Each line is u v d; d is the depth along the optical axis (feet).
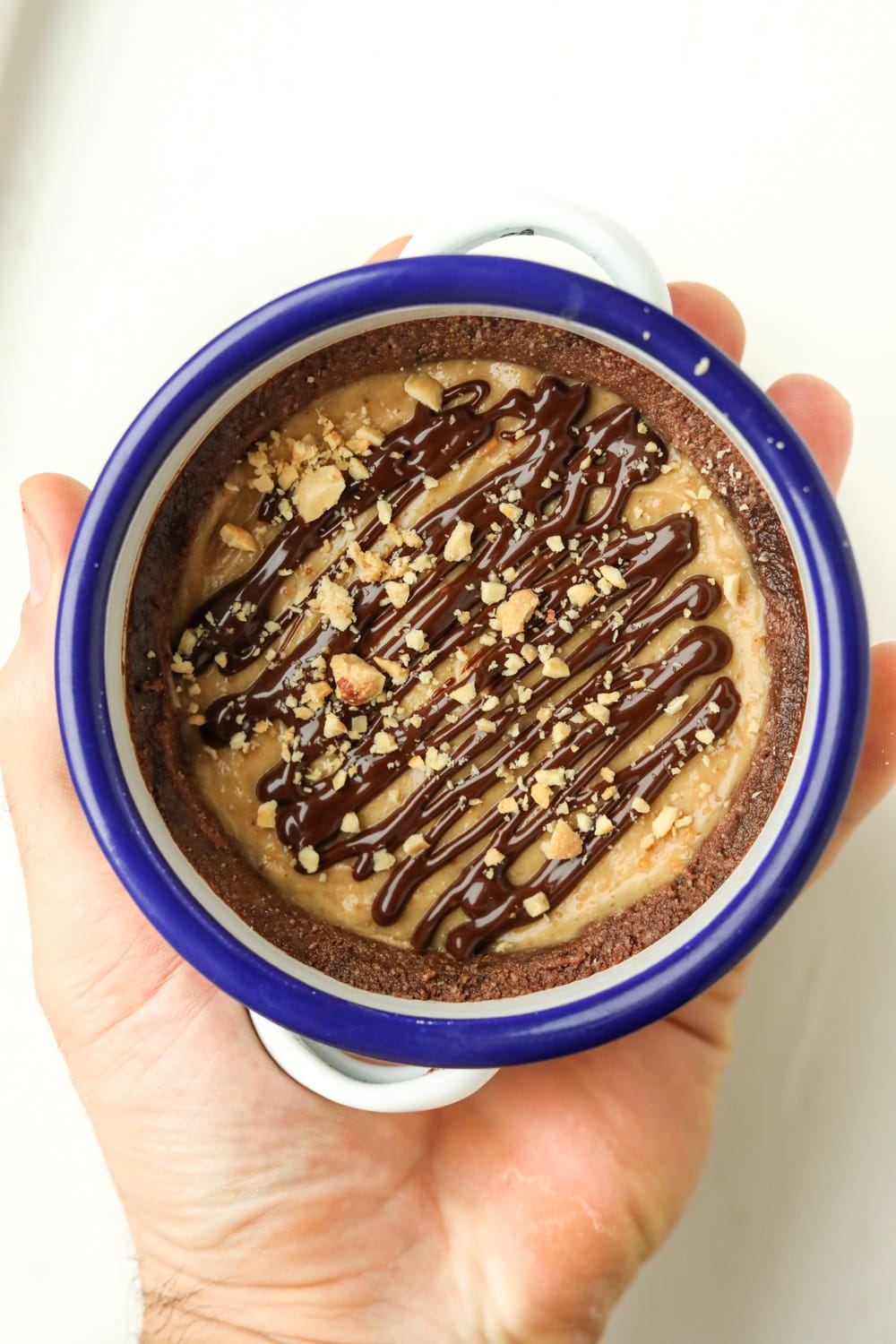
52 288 1.08
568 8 1.07
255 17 1.08
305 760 0.86
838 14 1.06
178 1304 0.97
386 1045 0.80
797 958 1.07
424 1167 0.97
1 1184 1.11
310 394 0.85
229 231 1.07
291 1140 0.96
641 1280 1.07
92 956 0.96
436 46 1.07
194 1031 0.96
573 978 0.83
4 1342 1.12
